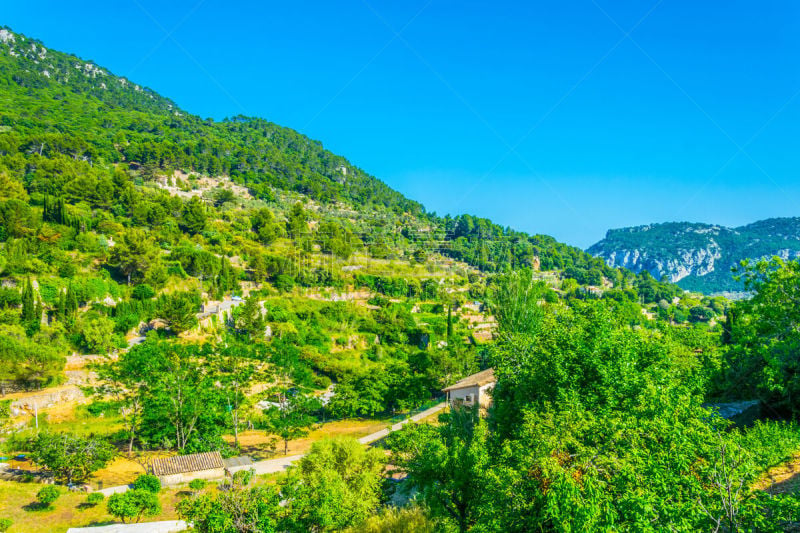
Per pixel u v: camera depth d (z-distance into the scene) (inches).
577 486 492.1
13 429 1897.1
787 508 468.4
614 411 698.8
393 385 2763.3
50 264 3051.2
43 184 4623.5
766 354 1118.4
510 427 953.5
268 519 1012.5
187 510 1063.0
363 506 1163.9
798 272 1037.2
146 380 2070.6
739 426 1295.5
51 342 2404.0
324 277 4864.7
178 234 4586.6
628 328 930.1
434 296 5447.8
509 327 1948.8
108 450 1664.6
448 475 895.7
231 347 2620.6
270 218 5944.9
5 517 1267.2
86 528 1215.6
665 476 517.7
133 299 3144.7
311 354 3255.4
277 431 2128.4
